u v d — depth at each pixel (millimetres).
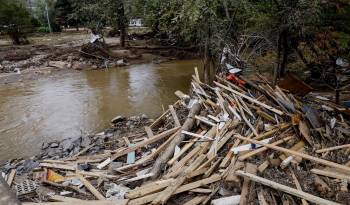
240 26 14156
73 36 42406
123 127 11711
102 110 14188
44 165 8727
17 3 36562
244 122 8781
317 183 6176
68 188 7480
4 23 33312
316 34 12023
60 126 12477
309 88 11047
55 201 6836
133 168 8180
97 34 28359
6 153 10359
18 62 24797
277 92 10023
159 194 6422
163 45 29188
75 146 10289
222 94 10391
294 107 9109
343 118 9383
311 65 14047
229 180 6348
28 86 18703
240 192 6281
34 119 13320
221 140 8141
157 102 15094
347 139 7996
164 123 10961
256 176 6242
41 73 21766
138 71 22266
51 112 14117
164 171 7688
